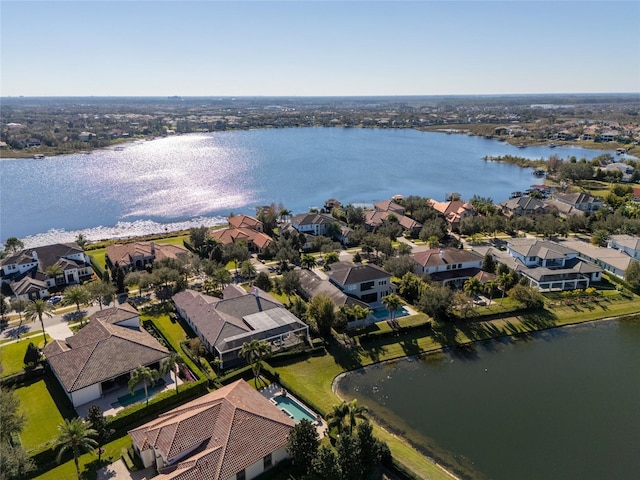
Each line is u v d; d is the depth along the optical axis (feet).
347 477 148.46
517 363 241.96
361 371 232.73
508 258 361.92
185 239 438.81
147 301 302.04
